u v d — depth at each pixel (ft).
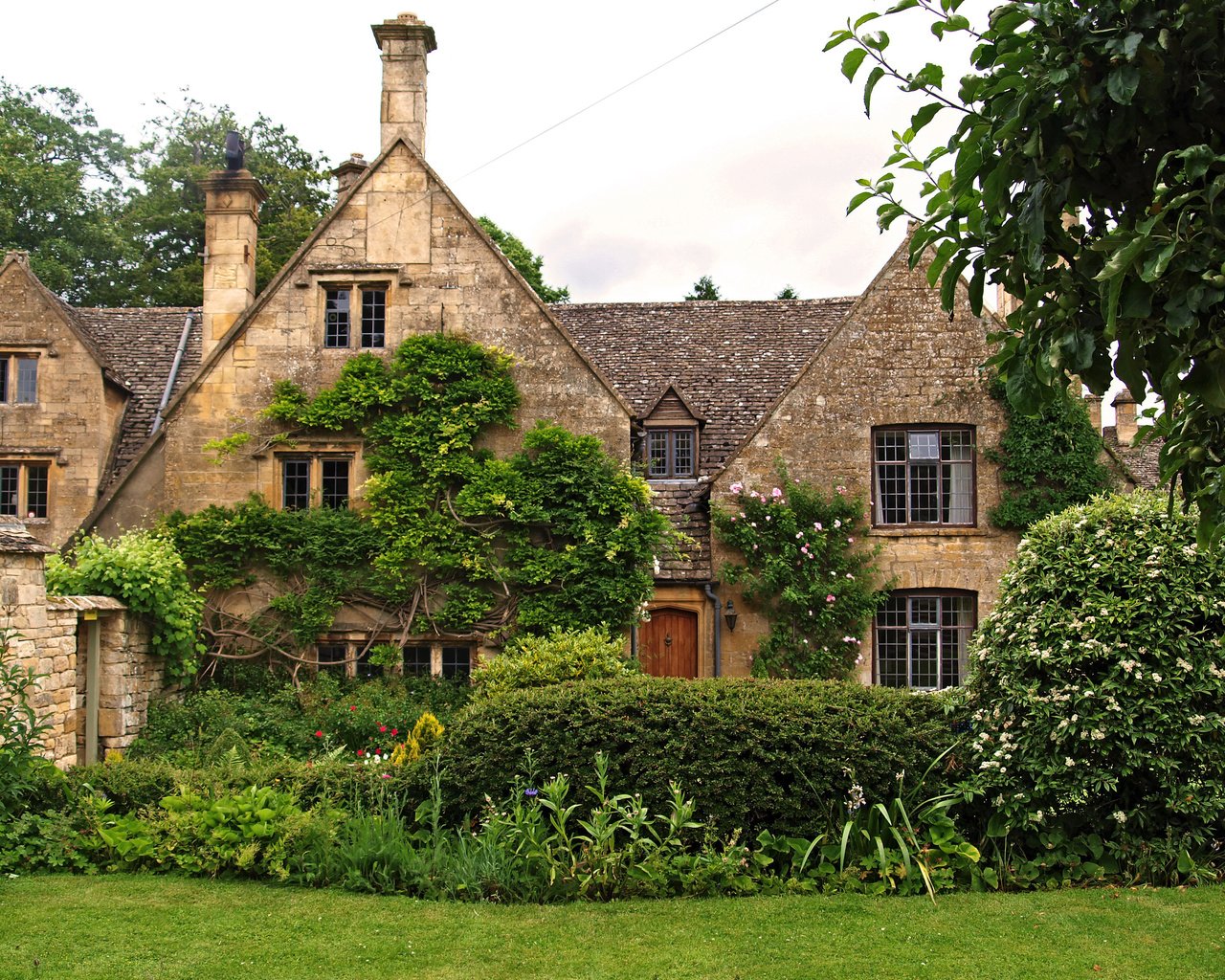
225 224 55.67
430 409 50.31
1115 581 27.78
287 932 22.43
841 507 53.47
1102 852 27.27
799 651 52.70
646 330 69.26
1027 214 13.12
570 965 20.72
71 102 128.36
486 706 30.12
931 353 54.65
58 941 21.53
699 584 53.88
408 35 52.95
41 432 59.98
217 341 54.75
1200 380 12.12
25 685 28.68
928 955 21.25
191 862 26.76
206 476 50.90
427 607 49.55
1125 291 12.16
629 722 28.19
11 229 107.04
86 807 28.58
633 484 49.65
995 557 53.62
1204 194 11.59
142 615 43.52
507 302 51.34
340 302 52.11
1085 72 12.89
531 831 26.05
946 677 53.93
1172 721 26.43
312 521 49.85
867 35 14.39
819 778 27.53
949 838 26.94
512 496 49.49
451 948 21.58
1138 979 20.06
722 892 25.63
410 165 51.93
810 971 20.38
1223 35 12.47
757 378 64.18
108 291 116.67
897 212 15.93
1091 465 53.01
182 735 41.86
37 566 33.83
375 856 26.21
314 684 47.91
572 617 48.93
